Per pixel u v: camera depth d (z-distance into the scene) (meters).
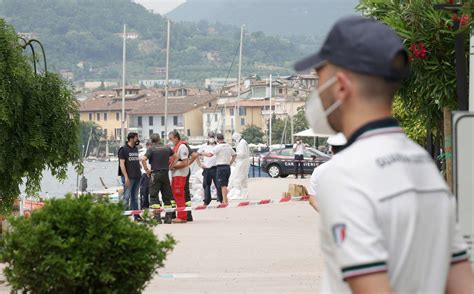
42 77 14.73
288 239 21.33
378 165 3.98
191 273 15.54
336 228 3.90
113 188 42.50
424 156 4.16
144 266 8.10
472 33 10.55
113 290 8.02
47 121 14.71
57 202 8.10
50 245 7.85
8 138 14.34
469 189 6.32
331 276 4.06
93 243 7.88
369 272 3.82
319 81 4.25
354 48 4.11
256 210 31.16
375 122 4.12
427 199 4.07
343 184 3.95
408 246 3.95
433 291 4.06
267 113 152.38
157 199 25.81
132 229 8.08
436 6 10.88
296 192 36.25
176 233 22.75
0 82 14.10
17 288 8.05
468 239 6.23
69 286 7.95
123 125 87.06
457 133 6.34
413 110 15.58
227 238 21.50
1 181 14.56
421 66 14.15
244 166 36.47
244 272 15.66
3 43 14.20
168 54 88.25
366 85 4.12
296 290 13.66
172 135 26.11
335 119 4.23
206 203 32.16
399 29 14.09
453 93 14.19
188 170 26.25
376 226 3.89
